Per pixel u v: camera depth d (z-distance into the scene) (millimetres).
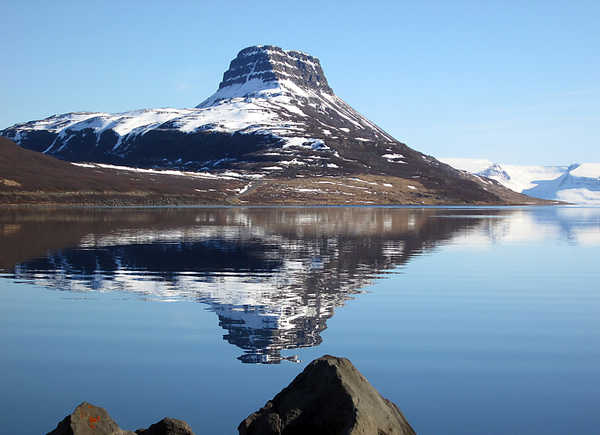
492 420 12602
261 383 14578
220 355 17000
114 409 13000
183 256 42719
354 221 99438
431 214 143125
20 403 13336
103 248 47719
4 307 23891
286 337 19250
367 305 24938
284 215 121125
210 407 13070
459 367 16219
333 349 17828
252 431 9570
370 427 8883
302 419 9508
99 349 17688
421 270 36938
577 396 14086
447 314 23234
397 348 18016
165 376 15133
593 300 26703
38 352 17406
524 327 21094
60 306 24188
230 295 27000
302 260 41219
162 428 9727
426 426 12266
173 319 21812
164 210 142000
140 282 30594
